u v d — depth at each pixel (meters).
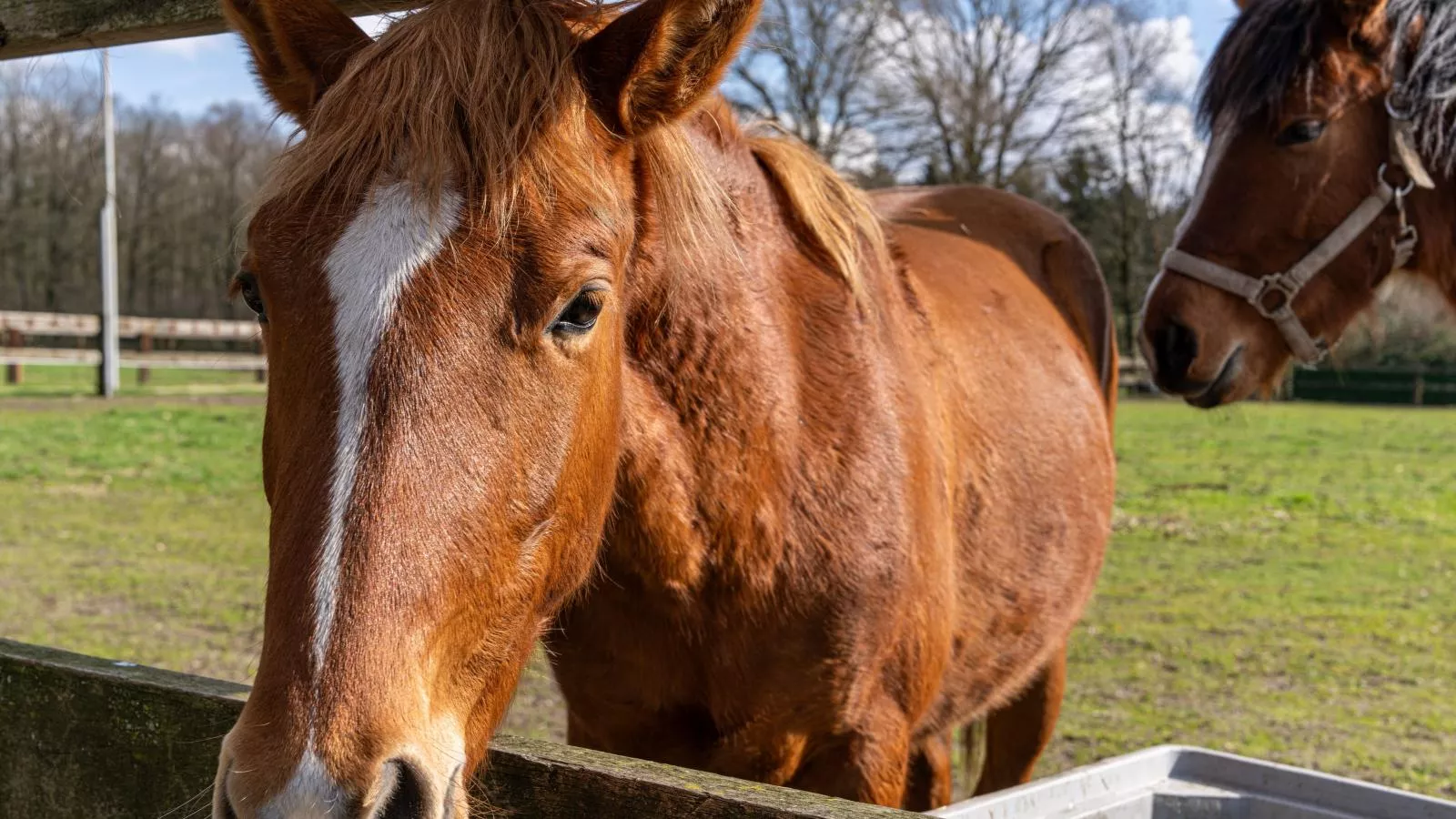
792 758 2.03
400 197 1.27
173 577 6.67
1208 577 7.36
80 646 5.15
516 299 1.29
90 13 1.98
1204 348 3.32
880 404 2.13
